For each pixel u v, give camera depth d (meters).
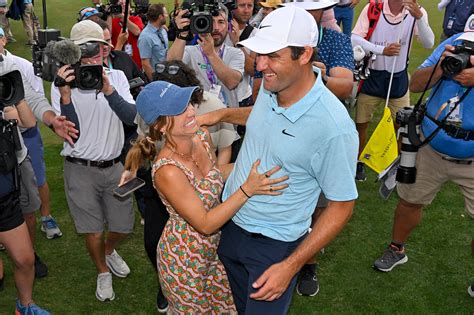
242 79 4.18
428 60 3.74
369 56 5.25
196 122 2.69
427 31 5.26
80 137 3.56
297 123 2.39
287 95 2.42
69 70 3.26
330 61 3.62
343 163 2.39
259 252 2.70
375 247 4.59
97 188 3.72
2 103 3.09
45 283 4.15
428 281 4.16
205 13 3.74
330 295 4.01
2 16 10.40
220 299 3.16
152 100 2.63
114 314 3.85
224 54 4.11
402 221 4.14
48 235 4.68
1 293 4.04
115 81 3.79
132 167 2.96
